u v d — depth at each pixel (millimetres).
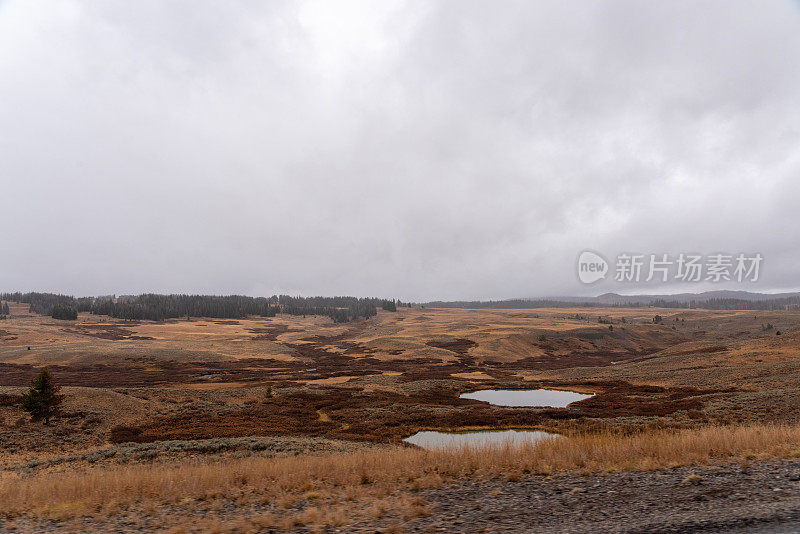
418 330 179125
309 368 108250
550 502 8594
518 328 169125
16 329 171125
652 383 66625
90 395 46625
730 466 10539
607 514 7703
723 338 174625
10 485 12289
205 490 10805
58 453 32125
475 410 47188
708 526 6820
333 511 8680
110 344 135375
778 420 29234
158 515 8984
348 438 34219
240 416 46281
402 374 90688
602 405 49562
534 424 38781
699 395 49500
